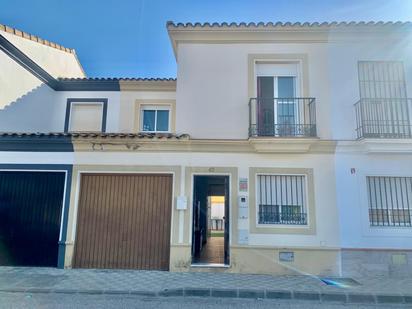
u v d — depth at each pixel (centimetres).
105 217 820
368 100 825
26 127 1000
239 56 880
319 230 779
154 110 1156
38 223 817
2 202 827
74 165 830
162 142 815
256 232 785
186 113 854
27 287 633
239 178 809
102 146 827
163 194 826
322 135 821
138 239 809
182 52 885
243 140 812
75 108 1157
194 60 880
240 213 793
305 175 808
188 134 815
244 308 550
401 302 600
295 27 854
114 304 558
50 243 809
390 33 850
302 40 875
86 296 601
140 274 745
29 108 1016
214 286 645
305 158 811
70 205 813
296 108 866
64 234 803
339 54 862
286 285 663
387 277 746
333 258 765
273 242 779
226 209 815
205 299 600
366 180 802
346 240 773
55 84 1148
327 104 838
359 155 808
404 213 798
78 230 814
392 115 827
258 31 869
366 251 766
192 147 823
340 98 841
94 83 1145
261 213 809
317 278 730
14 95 951
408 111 827
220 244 1312
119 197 827
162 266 794
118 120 1131
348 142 804
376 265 759
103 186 833
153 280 692
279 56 873
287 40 878
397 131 818
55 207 822
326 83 850
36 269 778
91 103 1151
